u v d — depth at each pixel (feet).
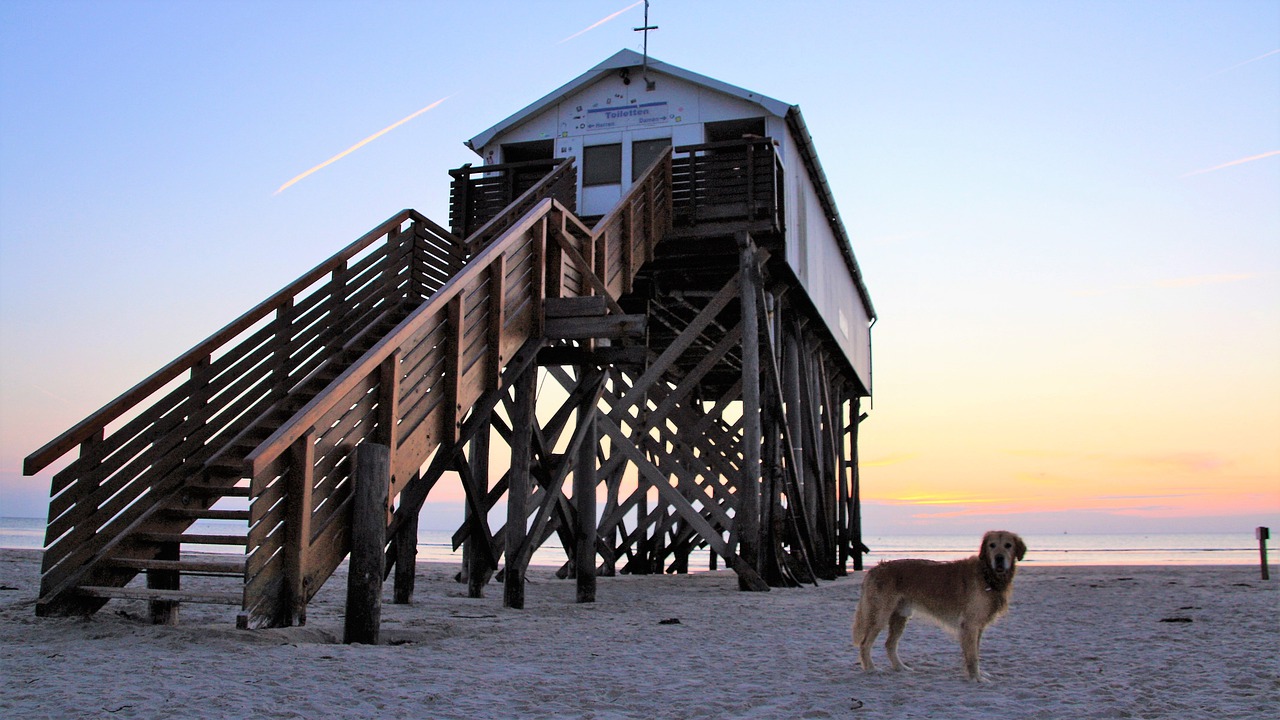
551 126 52.65
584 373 35.70
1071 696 17.69
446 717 15.19
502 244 30.22
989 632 28.81
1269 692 18.13
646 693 17.80
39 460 23.52
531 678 19.11
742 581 44.21
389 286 33.96
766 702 17.04
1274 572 67.15
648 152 51.06
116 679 16.60
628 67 51.55
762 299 46.03
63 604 23.63
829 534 59.62
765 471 47.65
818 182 57.98
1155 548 214.90
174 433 26.43
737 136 53.06
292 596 21.89
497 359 30.04
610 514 60.44
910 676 20.03
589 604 36.35
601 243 38.22
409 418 25.64
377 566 22.44
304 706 15.26
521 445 33.22
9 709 14.26
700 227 46.03
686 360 66.64
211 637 20.65
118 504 25.14
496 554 37.78
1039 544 260.62
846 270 75.05
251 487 21.04
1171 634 28.04
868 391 90.33
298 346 29.91
